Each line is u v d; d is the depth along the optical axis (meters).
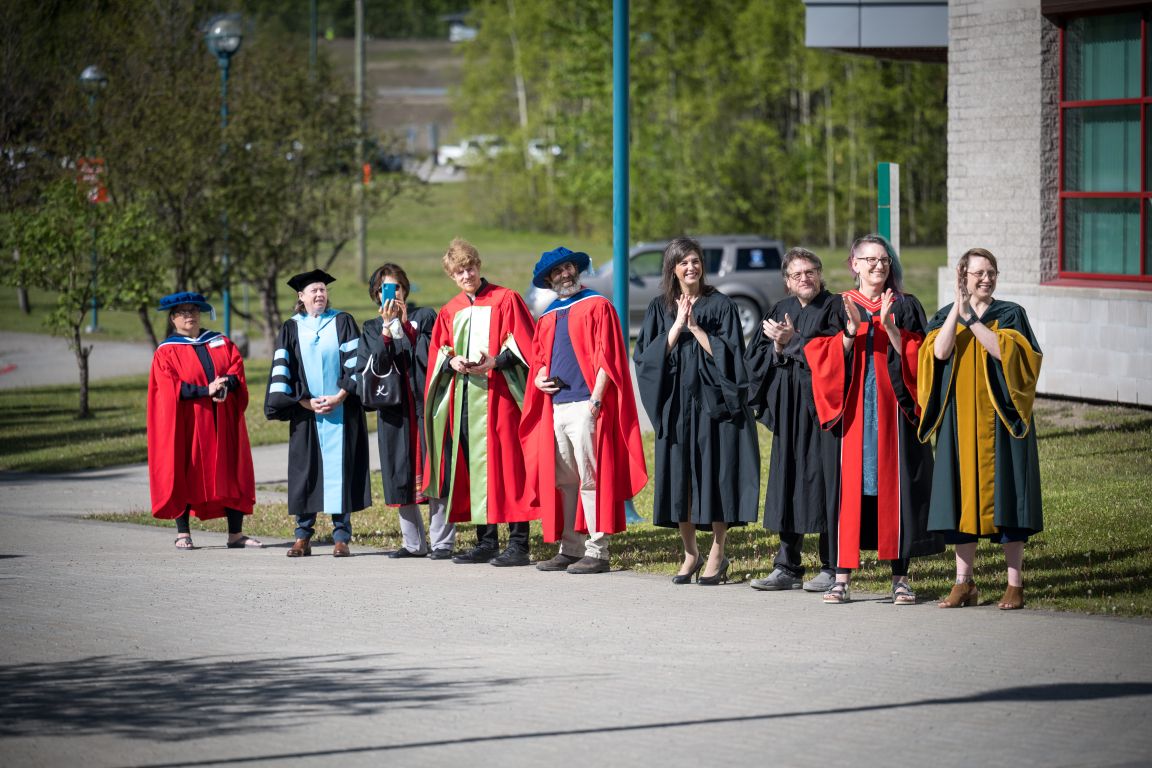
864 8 33.78
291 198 47.94
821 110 92.25
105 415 38.00
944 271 31.05
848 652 13.03
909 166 95.75
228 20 44.03
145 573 17.70
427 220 114.44
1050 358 29.45
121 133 41.88
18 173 43.47
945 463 14.51
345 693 11.95
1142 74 28.06
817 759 10.05
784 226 94.31
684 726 10.87
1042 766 9.80
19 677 12.60
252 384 42.84
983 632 13.69
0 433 34.91
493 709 11.41
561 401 17.38
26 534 21.20
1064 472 22.70
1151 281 28.11
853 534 14.99
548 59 102.81
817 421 15.34
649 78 83.88
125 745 10.62
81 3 46.88
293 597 16.05
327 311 19.19
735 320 16.06
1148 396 27.55
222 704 11.68
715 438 16.14
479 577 17.31
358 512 23.17
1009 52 29.97
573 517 17.81
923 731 10.62
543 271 17.55
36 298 76.12
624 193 22.11
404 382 18.55
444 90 170.75
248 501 19.92
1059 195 29.77
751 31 86.38
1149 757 9.95
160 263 40.78
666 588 16.34
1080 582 15.83
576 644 13.59
